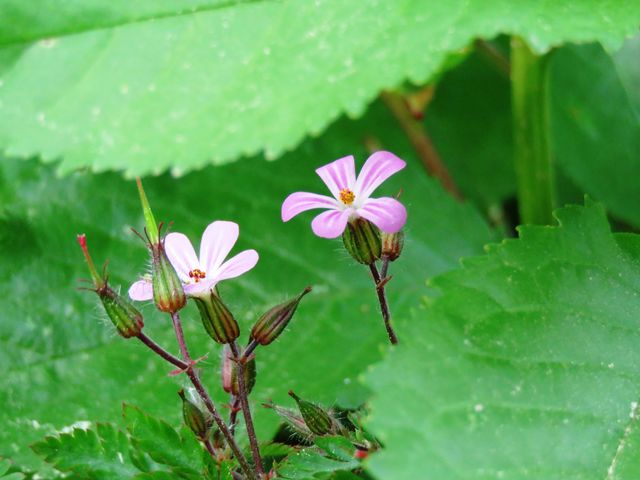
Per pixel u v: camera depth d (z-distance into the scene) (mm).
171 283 179
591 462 174
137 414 185
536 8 197
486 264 188
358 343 234
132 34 215
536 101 236
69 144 209
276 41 206
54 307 239
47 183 252
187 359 181
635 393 180
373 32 201
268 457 205
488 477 169
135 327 180
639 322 187
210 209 252
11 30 219
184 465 185
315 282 243
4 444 219
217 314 183
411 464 166
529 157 241
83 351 233
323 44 203
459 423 172
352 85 195
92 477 189
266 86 202
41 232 247
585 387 180
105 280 178
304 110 196
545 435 175
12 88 217
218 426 184
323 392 223
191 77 208
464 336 180
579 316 186
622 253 192
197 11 213
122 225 250
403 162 188
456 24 197
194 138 200
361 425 185
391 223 180
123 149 204
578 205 195
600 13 196
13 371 230
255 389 225
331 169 189
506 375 178
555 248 191
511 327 183
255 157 257
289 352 232
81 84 214
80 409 225
